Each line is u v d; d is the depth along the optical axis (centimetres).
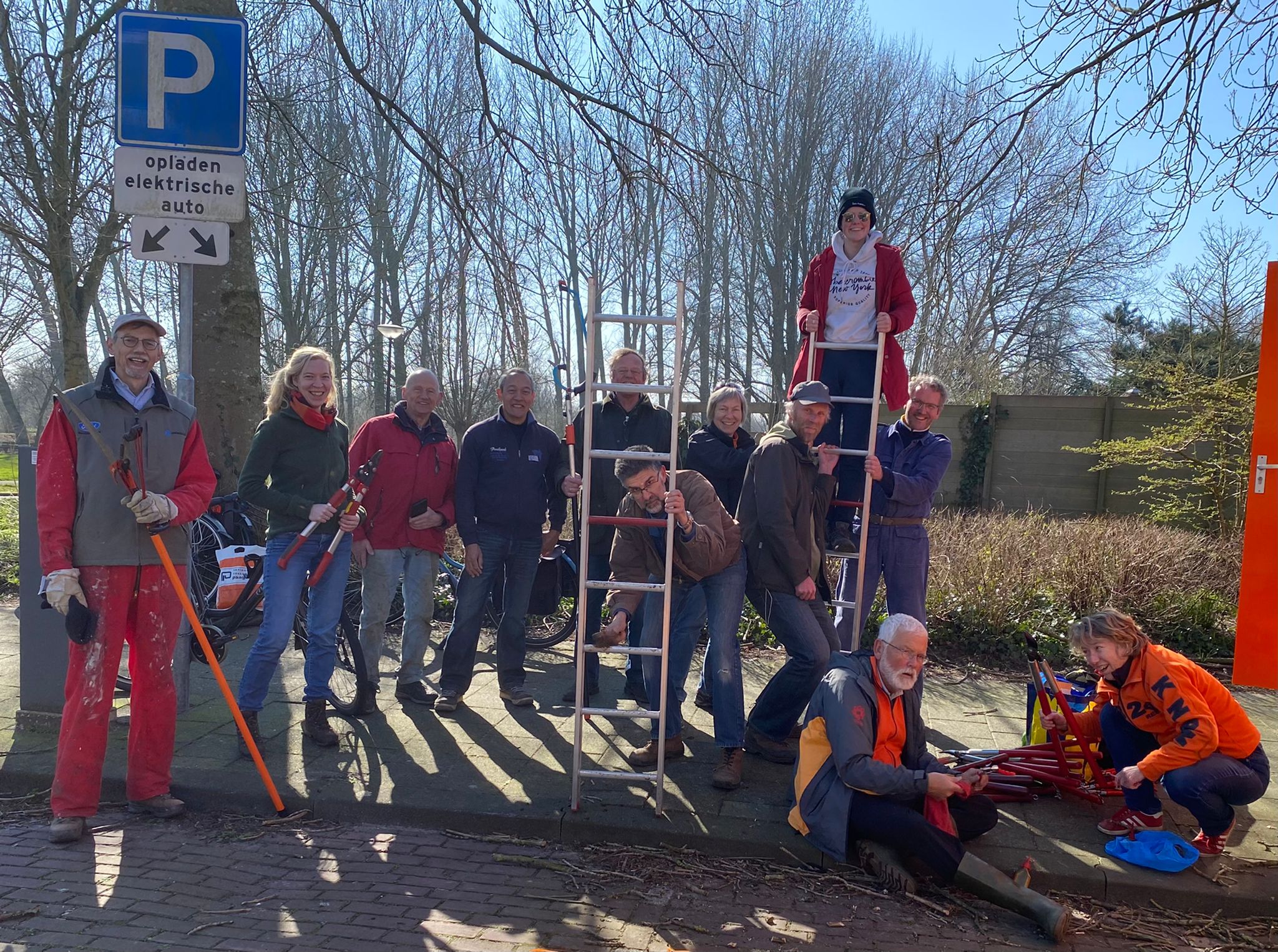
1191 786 354
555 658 655
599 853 372
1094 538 788
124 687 512
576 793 392
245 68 462
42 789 415
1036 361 2431
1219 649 680
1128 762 391
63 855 360
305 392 463
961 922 328
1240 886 342
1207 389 1059
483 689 571
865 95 1567
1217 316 1380
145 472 384
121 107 453
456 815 391
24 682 474
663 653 385
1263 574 414
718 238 1034
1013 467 1451
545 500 539
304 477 468
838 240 478
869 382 472
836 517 481
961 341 1681
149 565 387
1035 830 388
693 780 431
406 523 521
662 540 410
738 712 424
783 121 1505
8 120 851
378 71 871
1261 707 572
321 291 1827
